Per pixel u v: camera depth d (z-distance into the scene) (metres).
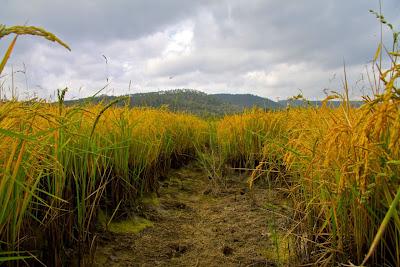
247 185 5.14
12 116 1.83
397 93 1.40
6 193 1.84
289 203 3.90
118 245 3.12
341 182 1.78
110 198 3.69
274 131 5.56
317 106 3.23
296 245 2.60
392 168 1.74
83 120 3.40
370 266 1.88
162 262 2.88
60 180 2.36
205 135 8.28
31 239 2.25
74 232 2.80
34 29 1.13
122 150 3.79
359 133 1.70
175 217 4.00
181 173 6.16
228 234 3.41
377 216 1.84
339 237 1.98
